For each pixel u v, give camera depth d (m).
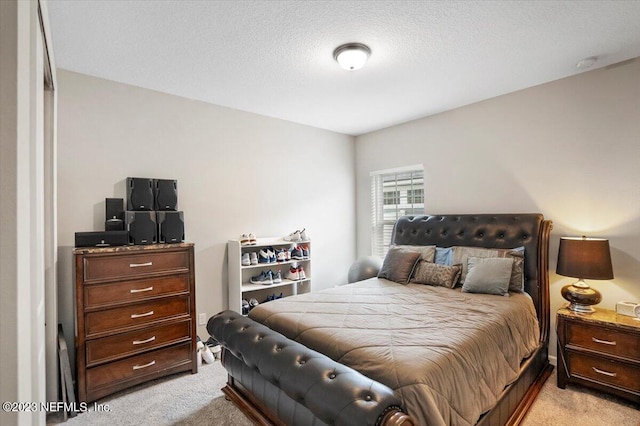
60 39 2.04
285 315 2.08
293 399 1.51
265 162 3.70
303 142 4.07
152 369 2.43
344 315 2.05
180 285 2.59
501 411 1.75
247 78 2.69
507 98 3.08
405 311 2.12
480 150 3.29
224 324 2.13
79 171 2.51
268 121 3.73
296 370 1.48
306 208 4.10
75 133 2.50
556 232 2.78
